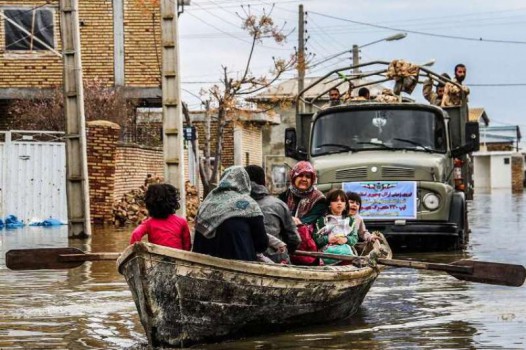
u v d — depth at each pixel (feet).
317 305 37.09
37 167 94.43
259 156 187.62
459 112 70.74
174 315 32.58
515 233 87.61
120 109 111.45
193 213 109.19
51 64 112.78
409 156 66.08
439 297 45.85
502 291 47.70
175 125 70.95
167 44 70.90
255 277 33.83
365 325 38.27
